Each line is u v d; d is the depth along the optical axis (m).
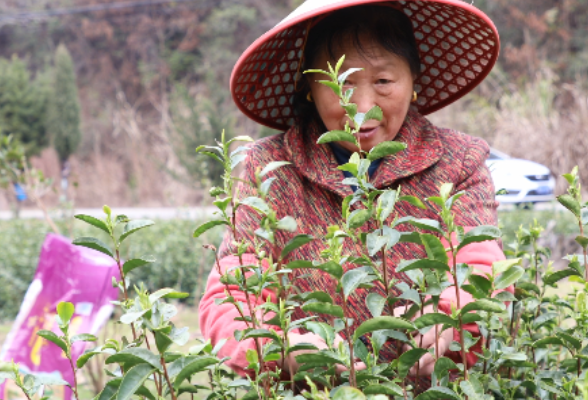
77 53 31.36
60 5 31.47
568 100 15.49
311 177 1.47
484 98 15.72
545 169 9.23
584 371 1.17
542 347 1.40
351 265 1.36
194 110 13.84
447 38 1.65
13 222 9.30
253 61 1.58
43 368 2.01
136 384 0.84
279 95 1.73
